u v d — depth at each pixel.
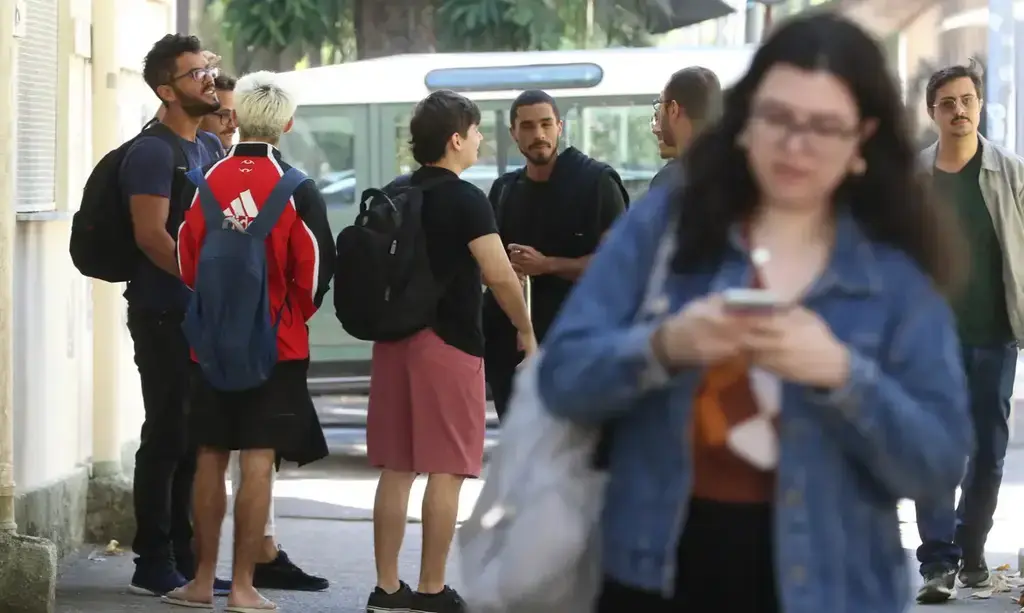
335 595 25.98
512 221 25.81
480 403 22.92
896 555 9.64
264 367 21.91
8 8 22.19
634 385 9.20
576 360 9.51
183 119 24.84
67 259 27.97
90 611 23.64
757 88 9.62
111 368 29.55
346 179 52.62
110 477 29.45
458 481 23.05
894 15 46.59
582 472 10.02
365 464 42.56
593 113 52.00
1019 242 24.58
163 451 24.88
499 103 52.19
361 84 52.50
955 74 24.67
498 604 10.17
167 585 24.94
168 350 24.58
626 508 9.74
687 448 9.54
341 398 54.81
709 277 9.72
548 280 25.66
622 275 9.93
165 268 23.73
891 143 9.67
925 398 9.34
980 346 25.09
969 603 25.05
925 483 9.21
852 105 9.38
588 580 10.05
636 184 51.88
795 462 9.34
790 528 9.32
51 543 22.64
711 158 9.82
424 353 22.48
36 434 26.31
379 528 23.12
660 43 54.22
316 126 52.66
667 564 9.55
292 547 30.78
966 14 47.84
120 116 30.56
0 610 22.25
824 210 9.73
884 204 9.69
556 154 25.86
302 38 54.69
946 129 24.72
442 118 22.67
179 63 24.52
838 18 9.63
